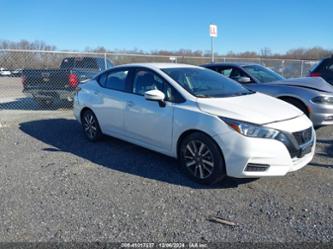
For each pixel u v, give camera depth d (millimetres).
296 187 4004
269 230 3057
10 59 10664
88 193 3838
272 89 6727
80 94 6203
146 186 4043
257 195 3793
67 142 6074
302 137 3988
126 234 2988
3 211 3418
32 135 6598
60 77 9477
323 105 6316
